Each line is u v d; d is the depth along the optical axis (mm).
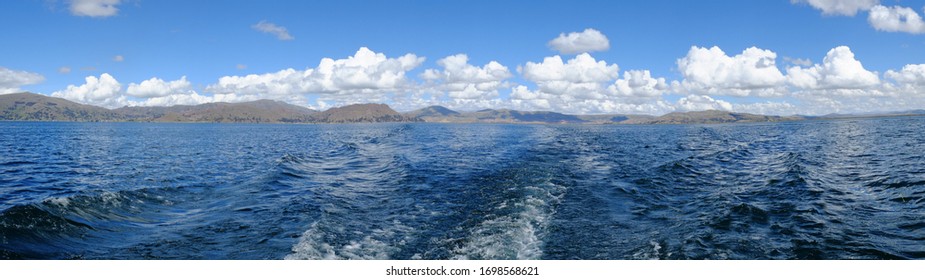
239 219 15234
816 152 36188
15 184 24609
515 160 31172
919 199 16844
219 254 11984
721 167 27922
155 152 47844
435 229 13820
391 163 31266
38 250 11953
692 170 26203
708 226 13625
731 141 56781
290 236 13336
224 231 13906
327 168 30344
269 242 12828
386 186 21516
